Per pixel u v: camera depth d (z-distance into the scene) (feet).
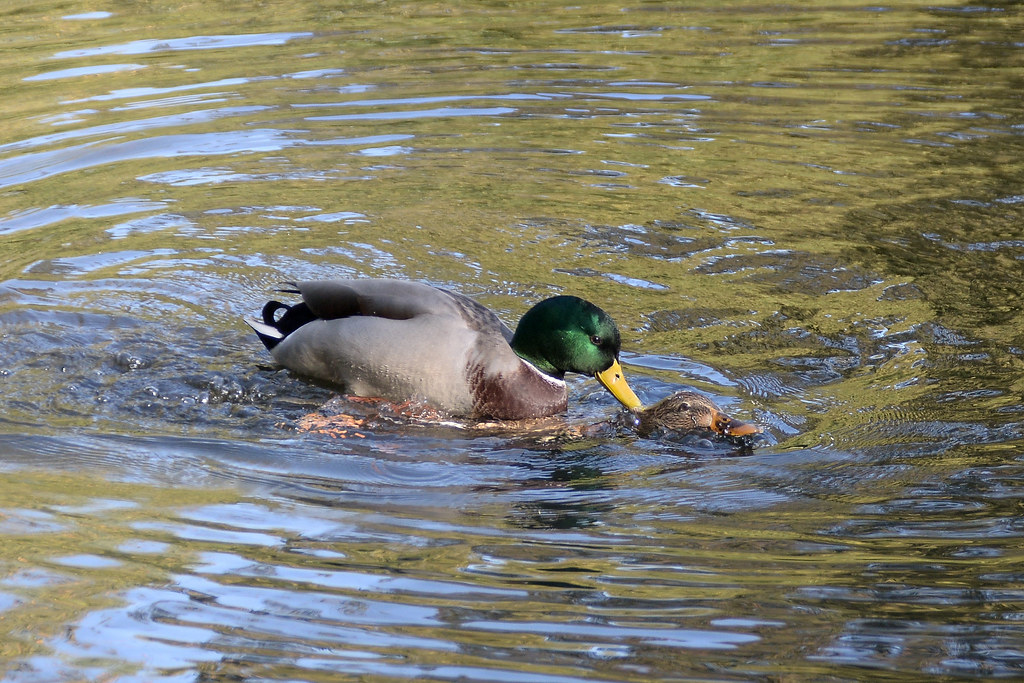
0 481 28.68
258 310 40.75
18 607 22.74
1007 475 28.78
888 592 23.26
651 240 46.19
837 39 71.10
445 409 34.30
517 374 34.22
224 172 52.90
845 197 49.90
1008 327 38.06
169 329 38.96
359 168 53.52
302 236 46.65
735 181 51.88
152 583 23.68
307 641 21.68
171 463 30.30
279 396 34.96
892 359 36.32
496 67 66.69
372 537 26.14
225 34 72.43
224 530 26.30
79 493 28.17
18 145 54.44
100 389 34.78
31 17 75.82
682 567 24.63
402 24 75.31
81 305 40.24
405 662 20.95
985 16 74.90
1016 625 21.91
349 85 63.31
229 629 22.11
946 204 48.75
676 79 64.54
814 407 33.65
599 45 70.59
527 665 20.89
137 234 46.47
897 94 61.72
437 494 29.04
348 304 35.50
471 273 43.39
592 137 57.06
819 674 20.45
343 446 31.99
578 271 43.60
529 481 29.94
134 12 77.41
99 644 21.56
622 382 34.68
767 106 60.54
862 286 41.70
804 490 28.76
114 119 57.98
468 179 52.49
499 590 23.63
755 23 75.10
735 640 21.59
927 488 28.35
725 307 40.50
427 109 60.34
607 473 30.53
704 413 32.53
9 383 34.83
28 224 47.16
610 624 22.20
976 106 59.52
